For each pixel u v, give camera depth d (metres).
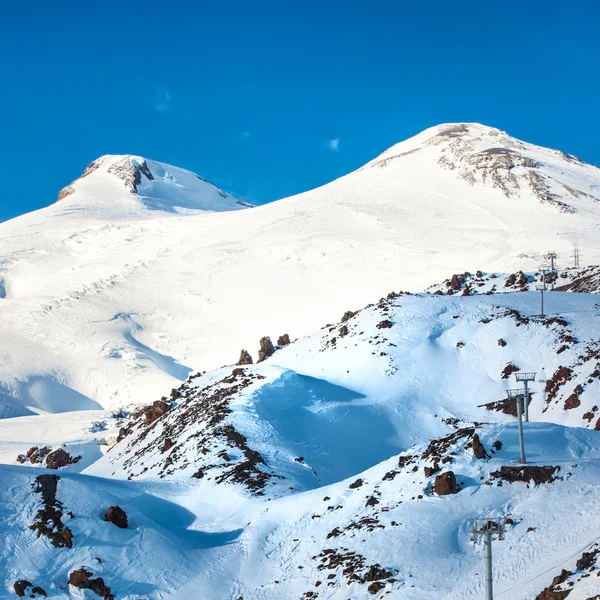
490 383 86.94
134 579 48.50
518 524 44.38
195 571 49.53
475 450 51.50
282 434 73.81
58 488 56.34
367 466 72.31
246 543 51.94
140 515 55.81
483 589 39.06
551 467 48.50
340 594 42.72
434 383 88.62
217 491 61.41
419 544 44.62
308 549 48.78
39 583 47.47
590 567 36.22
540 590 36.41
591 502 43.91
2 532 51.28
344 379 92.12
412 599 40.16
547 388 82.12
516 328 94.94
